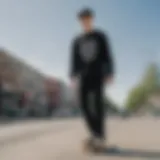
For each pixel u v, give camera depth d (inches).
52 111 2689.5
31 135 278.7
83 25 177.9
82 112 177.0
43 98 2522.1
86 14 175.3
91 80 175.3
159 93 2861.7
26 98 2137.1
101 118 173.6
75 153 162.7
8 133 311.6
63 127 439.5
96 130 173.2
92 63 175.6
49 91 2687.0
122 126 470.9
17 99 2021.4
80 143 203.6
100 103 175.2
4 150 175.2
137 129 374.3
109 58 176.2
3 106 1862.7
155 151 169.2
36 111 2332.7
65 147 185.3
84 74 176.7
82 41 177.6
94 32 176.9
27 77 2267.5
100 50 175.3
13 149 179.5
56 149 178.1
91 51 175.9
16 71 2135.8
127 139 232.1
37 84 2418.8
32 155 158.2
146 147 185.3
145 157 150.3
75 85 178.2
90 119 174.2
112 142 208.4
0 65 2022.6
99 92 175.3
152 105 2827.3
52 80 2728.8
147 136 257.8
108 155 156.4
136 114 2822.3
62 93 2901.1
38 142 215.9
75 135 277.7
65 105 2947.8
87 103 176.1
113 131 330.6
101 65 175.8
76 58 178.9
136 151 168.7
